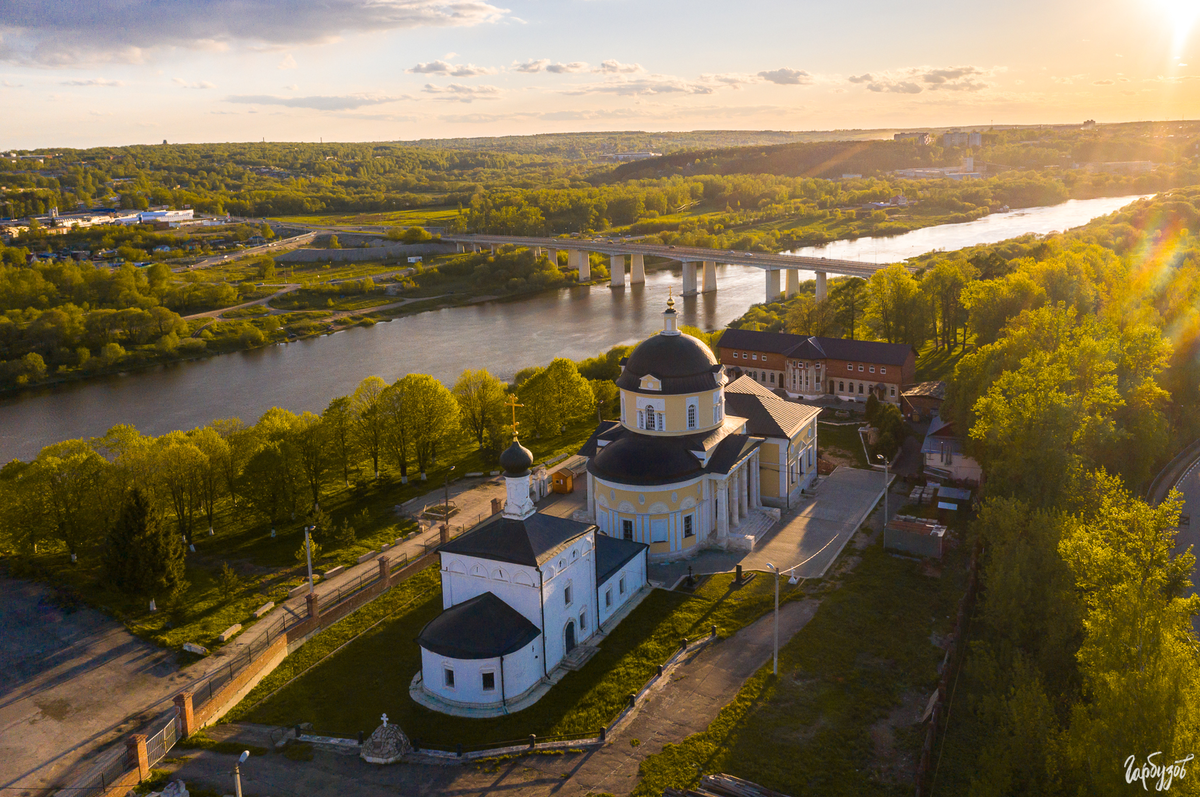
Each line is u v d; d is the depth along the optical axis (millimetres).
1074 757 46781
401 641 71750
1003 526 70438
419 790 53156
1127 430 99000
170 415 170250
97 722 62250
